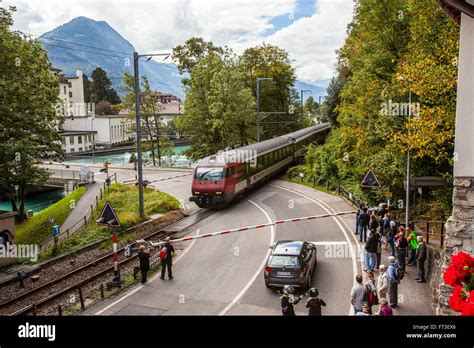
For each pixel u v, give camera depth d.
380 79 25.41
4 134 22.97
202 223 25.25
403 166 22.48
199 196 28.02
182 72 58.56
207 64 48.28
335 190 33.50
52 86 30.38
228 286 15.70
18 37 26.67
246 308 13.72
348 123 29.56
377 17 25.03
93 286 16.58
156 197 30.69
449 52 17.20
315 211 26.86
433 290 13.62
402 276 14.97
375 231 16.42
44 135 27.14
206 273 17.17
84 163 62.44
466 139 10.77
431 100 17.80
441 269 11.73
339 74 52.72
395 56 24.44
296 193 33.34
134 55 24.12
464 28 10.59
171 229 24.25
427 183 19.23
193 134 48.69
